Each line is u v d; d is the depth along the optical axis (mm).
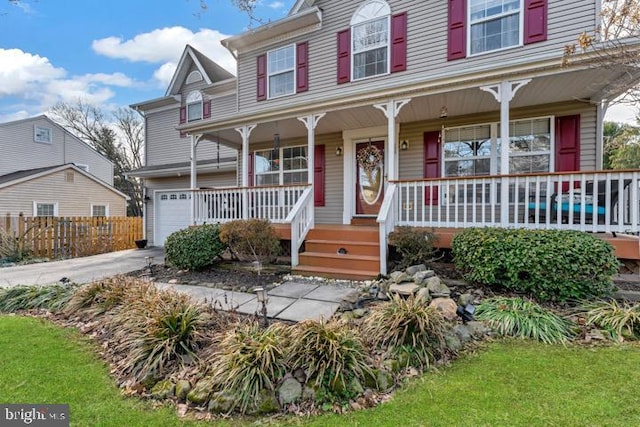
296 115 6910
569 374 2635
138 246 11266
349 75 8180
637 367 2717
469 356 2984
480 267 4320
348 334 2807
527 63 4812
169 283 5707
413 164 7516
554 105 6293
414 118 7246
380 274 5293
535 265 3980
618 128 15078
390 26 7676
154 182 13180
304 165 9070
